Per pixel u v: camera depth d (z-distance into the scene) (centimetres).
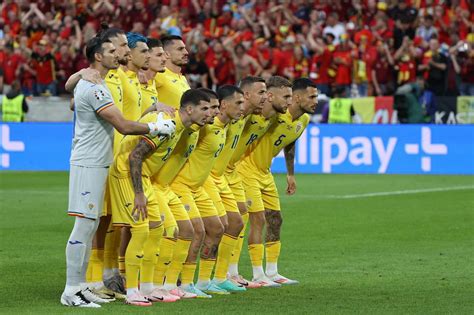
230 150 2270
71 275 1995
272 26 6069
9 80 5934
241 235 2339
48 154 5450
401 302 2069
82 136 1980
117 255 2192
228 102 2161
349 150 5278
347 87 5566
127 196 2016
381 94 5594
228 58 5678
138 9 6312
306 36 5938
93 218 1988
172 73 2344
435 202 4078
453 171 5222
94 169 1977
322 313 1930
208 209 2211
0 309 1947
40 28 6359
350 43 5597
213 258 2227
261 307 2000
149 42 2173
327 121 5419
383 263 2652
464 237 3153
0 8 6575
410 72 5506
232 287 2264
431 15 5953
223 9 6328
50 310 1936
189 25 6303
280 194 4366
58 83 5903
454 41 5791
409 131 5228
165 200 2109
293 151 2542
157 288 2105
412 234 3216
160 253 2097
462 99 5341
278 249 2392
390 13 5931
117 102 2106
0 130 5472
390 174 5231
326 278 2419
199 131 2145
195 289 2186
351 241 3061
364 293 2192
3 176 5141
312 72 5628
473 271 2512
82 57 5953
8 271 2475
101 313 1903
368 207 3919
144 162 2036
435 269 2548
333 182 4856
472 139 5188
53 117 5550
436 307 2006
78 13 6391
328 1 6225
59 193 4384
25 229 3275
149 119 2003
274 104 2295
